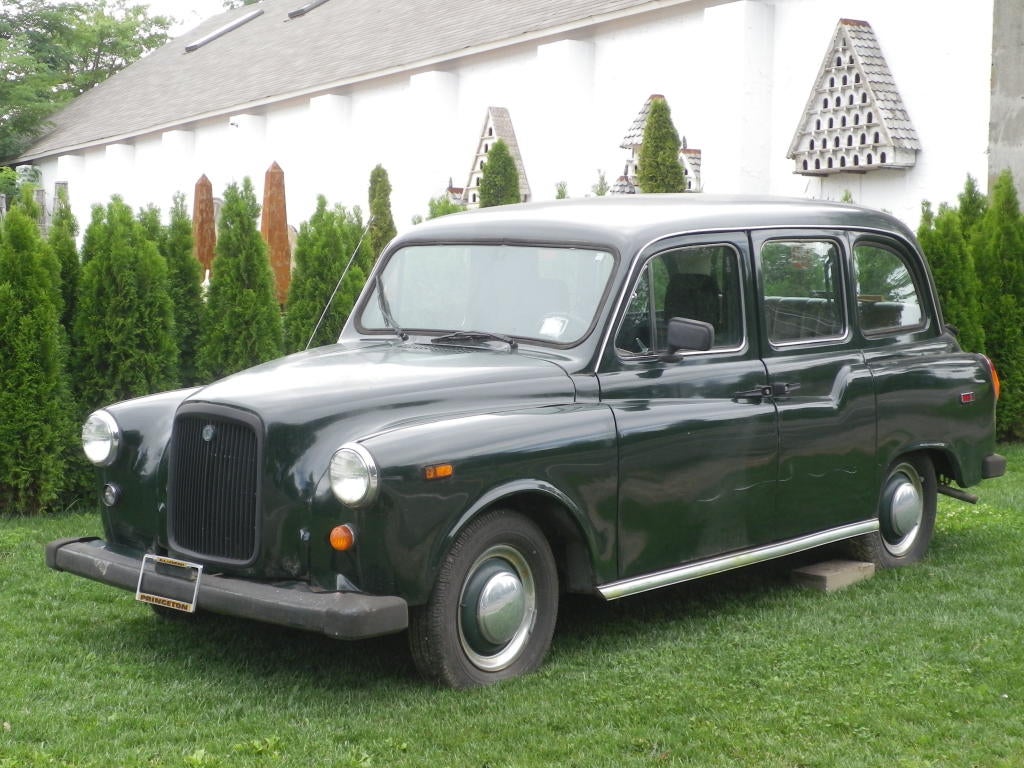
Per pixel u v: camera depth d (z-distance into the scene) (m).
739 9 15.42
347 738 4.08
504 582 4.59
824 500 5.76
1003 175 11.15
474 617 4.52
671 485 5.05
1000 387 10.70
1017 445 10.77
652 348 5.14
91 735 4.07
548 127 18.95
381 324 5.73
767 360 5.54
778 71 15.62
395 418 4.51
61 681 4.63
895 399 6.11
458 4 24.50
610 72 18.47
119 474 4.97
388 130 23.80
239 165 28.33
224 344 8.30
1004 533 7.16
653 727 4.15
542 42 19.50
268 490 4.35
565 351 5.00
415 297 5.68
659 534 5.03
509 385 4.76
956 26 13.45
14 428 7.30
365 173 24.58
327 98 25.09
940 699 4.39
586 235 5.21
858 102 14.09
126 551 4.89
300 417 4.40
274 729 4.16
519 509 4.78
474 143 21.59
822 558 6.41
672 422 5.04
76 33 43.75
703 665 4.80
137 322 7.79
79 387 7.73
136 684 4.62
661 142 15.44
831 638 5.14
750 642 5.10
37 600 5.75
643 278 5.11
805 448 5.62
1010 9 13.16
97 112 37.16
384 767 3.83
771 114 15.74
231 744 4.01
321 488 4.29
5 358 7.31
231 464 4.48
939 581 6.09
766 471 5.44
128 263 7.74
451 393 4.65
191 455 4.62
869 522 6.04
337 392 4.53
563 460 4.65
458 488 4.34
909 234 6.51
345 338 5.81
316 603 4.13
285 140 27.19
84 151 35.94
